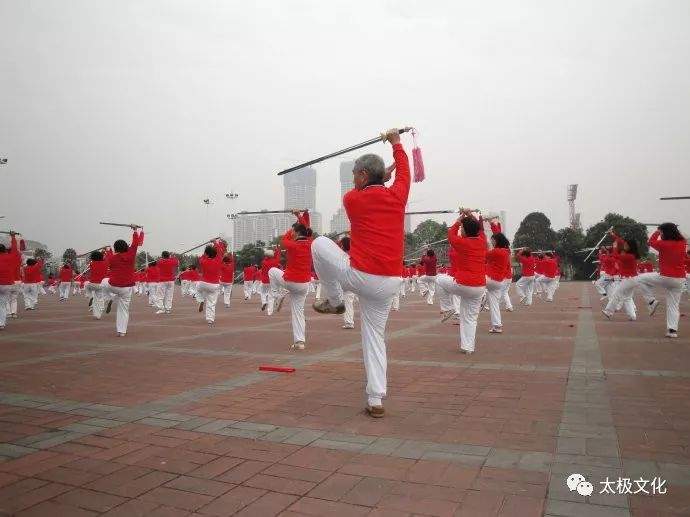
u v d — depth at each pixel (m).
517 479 3.28
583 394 5.39
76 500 3.07
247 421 4.63
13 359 8.01
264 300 19.88
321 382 6.21
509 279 15.77
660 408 4.84
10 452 3.89
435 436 4.15
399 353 8.19
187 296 28.27
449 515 2.82
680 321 12.37
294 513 2.88
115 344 9.65
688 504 2.91
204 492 3.16
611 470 3.39
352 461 3.64
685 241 9.51
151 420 4.69
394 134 5.27
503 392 5.55
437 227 63.94
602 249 20.86
